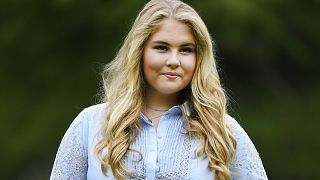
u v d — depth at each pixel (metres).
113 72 5.81
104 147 5.62
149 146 5.59
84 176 5.82
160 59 5.57
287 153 19.73
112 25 18.61
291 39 19.52
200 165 5.59
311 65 20.53
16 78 20.64
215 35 18.27
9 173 20.64
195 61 5.64
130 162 5.55
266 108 20.20
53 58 20.28
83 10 19.00
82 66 19.95
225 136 5.67
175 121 5.69
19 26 20.03
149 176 5.52
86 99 19.72
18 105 20.47
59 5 18.70
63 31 19.88
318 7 19.50
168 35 5.55
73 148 5.77
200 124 5.66
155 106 5.75
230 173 5.69
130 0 17.47
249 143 5.84
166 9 5.58
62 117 19.89
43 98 20.33
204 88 5.66
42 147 20.12
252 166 5.82
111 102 5.71
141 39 5.59
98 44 19.58
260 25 18.33
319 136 19.97
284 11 19.03
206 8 17.39
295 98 20.59
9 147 20.39
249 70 20.44
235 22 17.75
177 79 5.58
